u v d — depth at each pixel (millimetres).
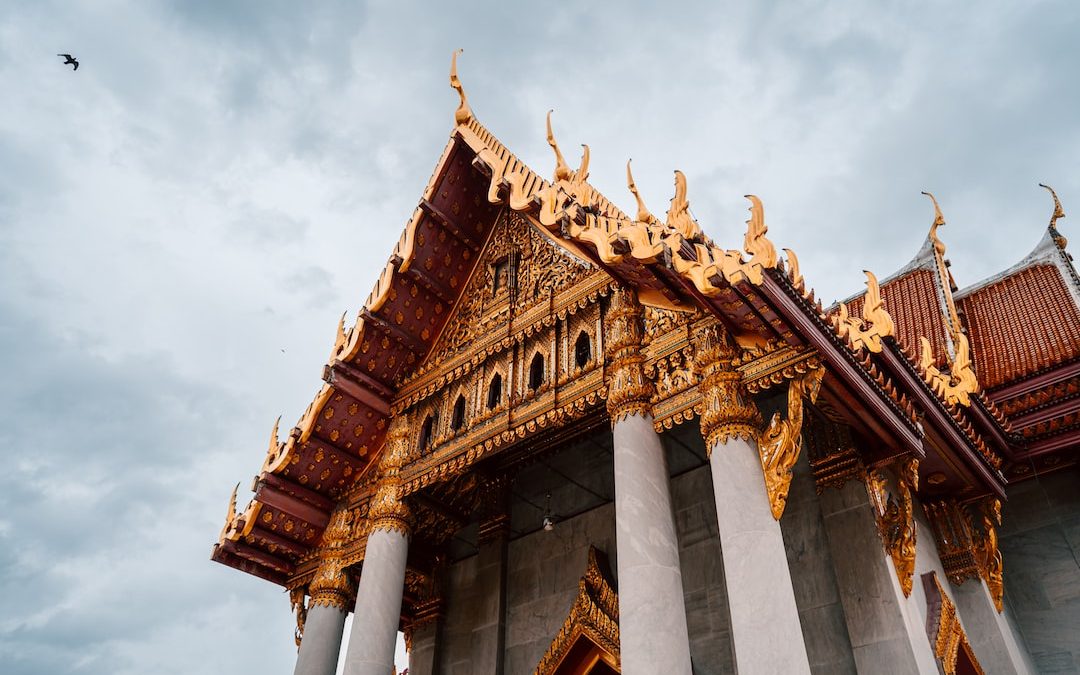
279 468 15586
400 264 15516
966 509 13852
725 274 9477
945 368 17547
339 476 16203
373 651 12844
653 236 10594
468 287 16312
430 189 15625
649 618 9070
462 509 15906
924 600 11562
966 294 20281
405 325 15984
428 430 15234
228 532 15695
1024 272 19625
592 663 13586
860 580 10844
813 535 11633
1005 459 14367
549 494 15922
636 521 9898
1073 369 14523
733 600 8711
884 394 10422
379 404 15945
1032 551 14102
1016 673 11953
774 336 10172
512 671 14438
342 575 15258
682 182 10812
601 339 12570
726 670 11828
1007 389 15117
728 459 9727
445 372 15234
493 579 15570
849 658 10547
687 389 10820
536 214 12930
